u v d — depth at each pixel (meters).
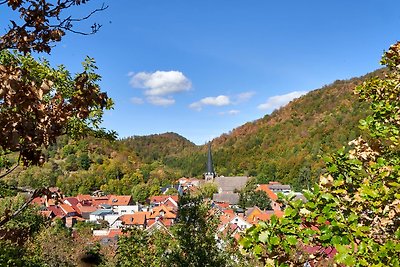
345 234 3.28
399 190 3.57
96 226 59.81
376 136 5.55
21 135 3.77
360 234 3.24
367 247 3.22
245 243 3.53
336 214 3.47
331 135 116.19
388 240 3.29
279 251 3.48
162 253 9.73
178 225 9.25
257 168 129.50
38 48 4.50
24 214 14.20
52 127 3.94
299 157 110.94
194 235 9.16
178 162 181.00
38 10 4.32
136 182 110.44
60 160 109.50
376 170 4.08
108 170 109.62
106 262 11.73
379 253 3.13
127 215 54.84
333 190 3.64
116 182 105.25
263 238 3.42
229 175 136.25
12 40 4.39
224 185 111.12
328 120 135.25
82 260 4.43
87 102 4.25
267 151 141.25
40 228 15.97
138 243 10.45
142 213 55.25
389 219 3.46
